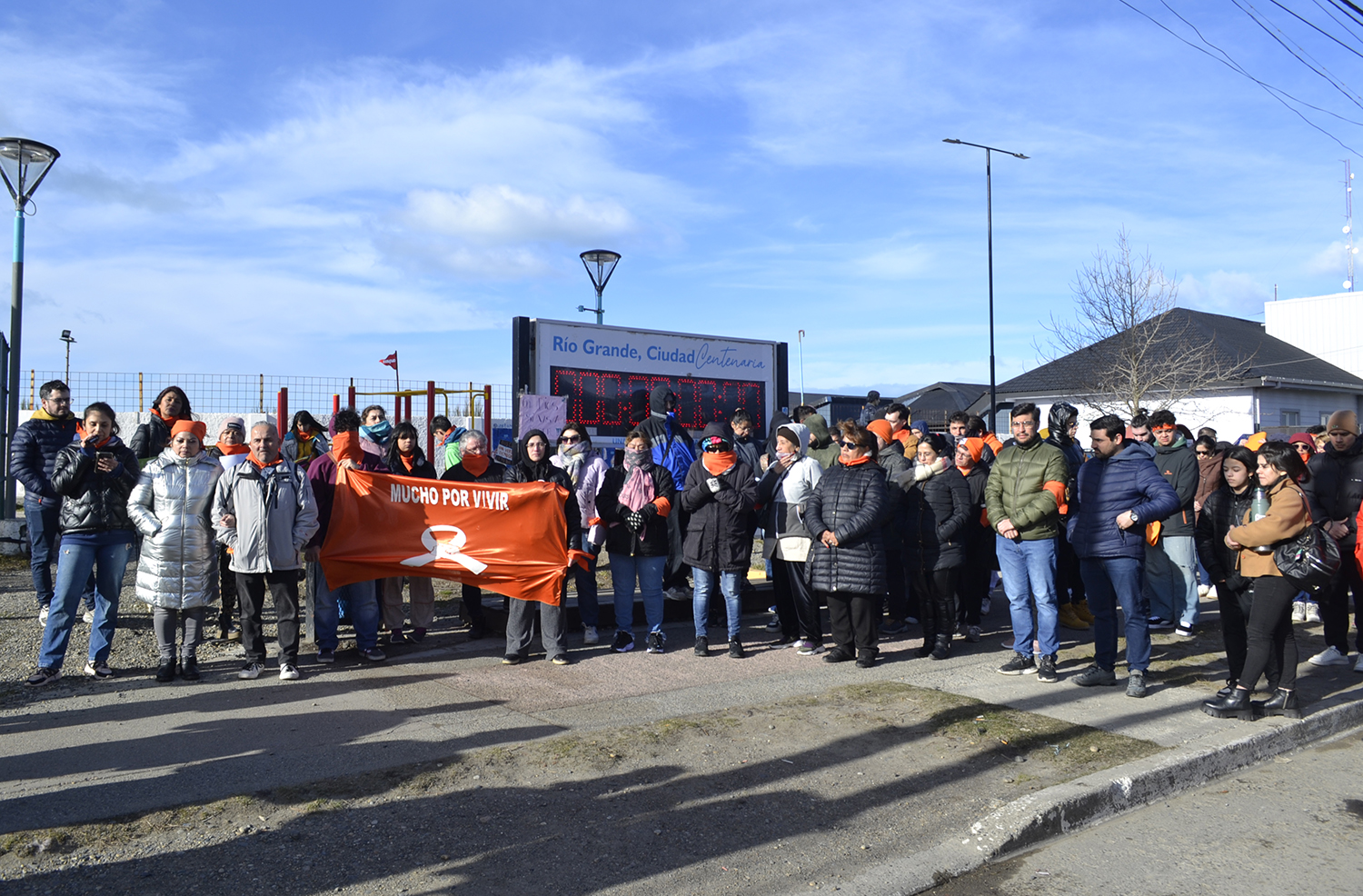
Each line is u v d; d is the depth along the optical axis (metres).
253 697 6.16
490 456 8.03
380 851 3.92
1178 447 8.81
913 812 4.46
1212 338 34.09
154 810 4.25
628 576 7.79
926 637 7.78
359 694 6.27
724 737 5.43
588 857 3.94
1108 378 32.12
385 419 8.27
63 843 3.90
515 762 4.93
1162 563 8.89
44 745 5.13
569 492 7.57
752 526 8.82
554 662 7.32
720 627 9.09
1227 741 5.50
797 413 10.21
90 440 6.39
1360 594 7.41
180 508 6.41
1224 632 6.45
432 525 7.28
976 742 5.39
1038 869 4.06
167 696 6.14
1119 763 5.07
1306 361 35.06
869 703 6.15
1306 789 5.12
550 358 14.35
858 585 7.22
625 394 14.96
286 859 3.83
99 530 6.43
